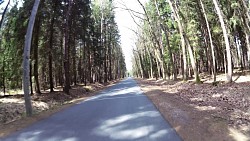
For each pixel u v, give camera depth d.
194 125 9.48
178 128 9.11
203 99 17.89
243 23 32.06
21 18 25.91
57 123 10.79
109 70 82.00
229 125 9.38
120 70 131.38
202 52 54.59
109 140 7.71
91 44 51.34
